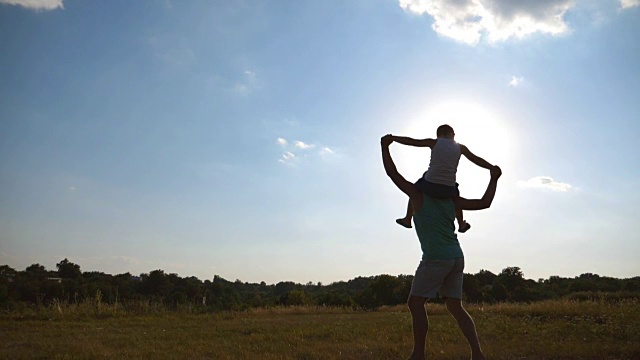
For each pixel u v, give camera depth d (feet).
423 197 12.80
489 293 119.14
